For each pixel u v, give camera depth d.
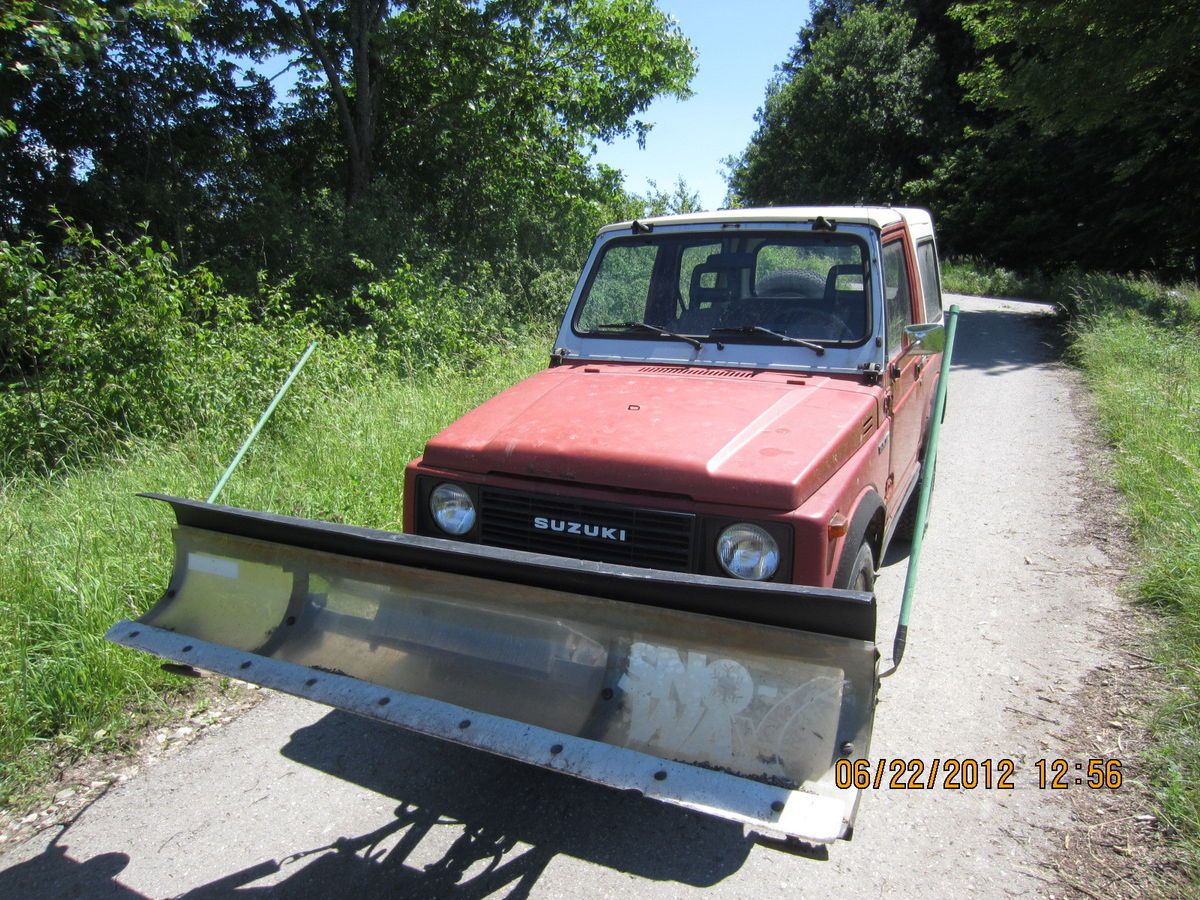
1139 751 3.44
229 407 7.32
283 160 17.20
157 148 14.60
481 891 2.88
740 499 2.94
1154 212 21.16
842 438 3.28
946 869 2.92
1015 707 3.82
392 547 2.82
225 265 13.87
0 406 7.06
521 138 18.38
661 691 2.49
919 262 5.16
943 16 34.53
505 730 2.56
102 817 3.28
